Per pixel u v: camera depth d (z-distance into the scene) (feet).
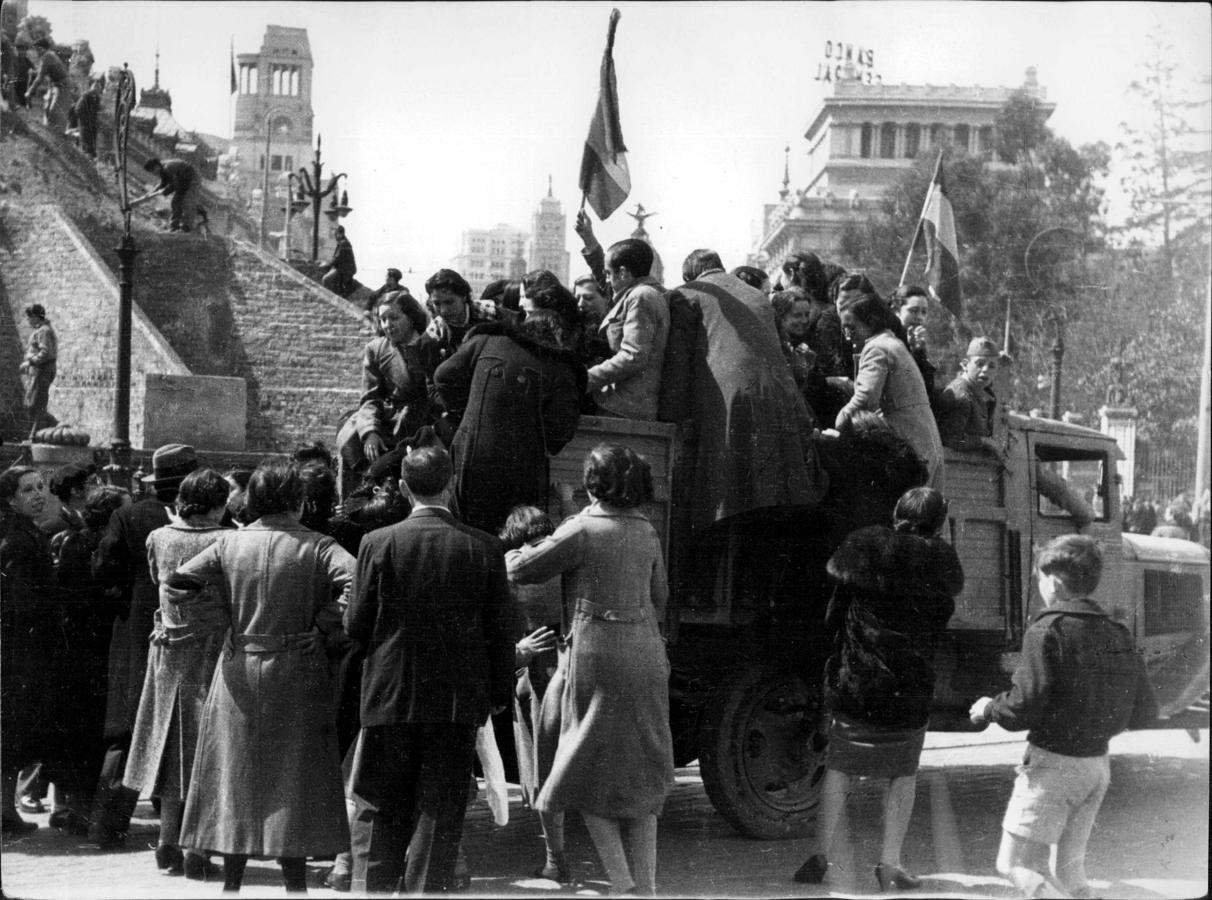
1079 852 20.54
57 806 24.62
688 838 23.31
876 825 20.72
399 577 18.31
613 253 22.94
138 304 75.20
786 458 22.08
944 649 25.59
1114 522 28.07
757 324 22.50
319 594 19.43
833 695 20.66
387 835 18.52
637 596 19.33
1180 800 26.32
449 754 18.43
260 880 20.99
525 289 22.39
